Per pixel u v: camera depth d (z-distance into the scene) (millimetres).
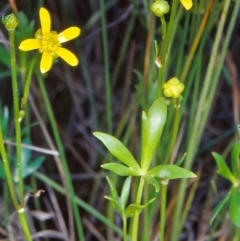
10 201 345
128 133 341
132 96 373
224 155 340
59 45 229
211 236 312
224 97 407
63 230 342
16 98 225
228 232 335
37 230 382
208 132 399
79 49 397
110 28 416
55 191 388
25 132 327
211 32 347
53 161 393
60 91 416
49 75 411
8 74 309
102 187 391
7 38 369
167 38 227
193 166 395
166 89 227
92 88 416
